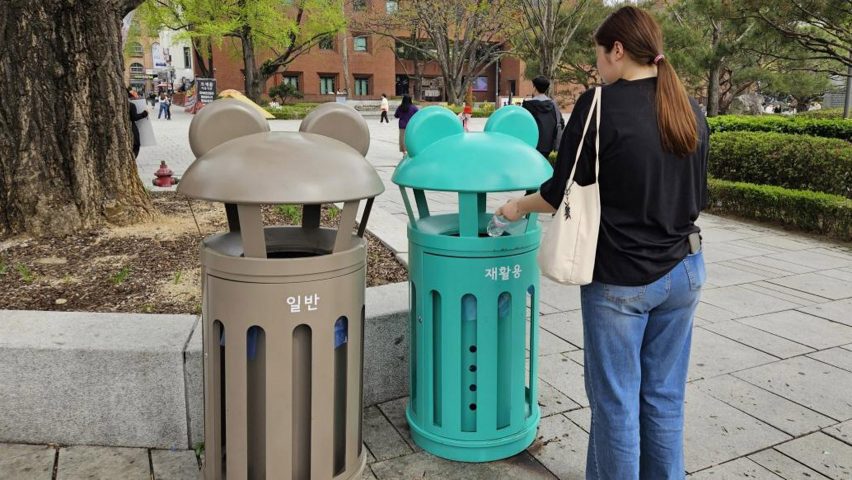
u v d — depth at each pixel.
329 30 37.75
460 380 2.78
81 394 2.88
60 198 5.05
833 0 10.09
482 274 2.61
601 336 2.17
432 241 2.64
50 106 4.92
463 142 2.65
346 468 2.44
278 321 2.12
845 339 4.36
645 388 2.35
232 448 2.24
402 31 45.44
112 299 3.71
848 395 3.55
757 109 26.94
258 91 39.31
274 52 43.34
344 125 2.51
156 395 2.89
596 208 2.07
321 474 2.31
